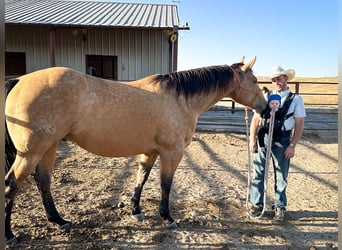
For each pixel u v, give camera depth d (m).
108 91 2.73
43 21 8.56
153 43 10.10
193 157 6.33
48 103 2.47
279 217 3.45
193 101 3.16
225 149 7.15
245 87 3.44
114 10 12.14
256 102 3.52
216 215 3.56
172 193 4.21
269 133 3.26
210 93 3.27
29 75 2.65
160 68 10.23
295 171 5.49
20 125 2.45
